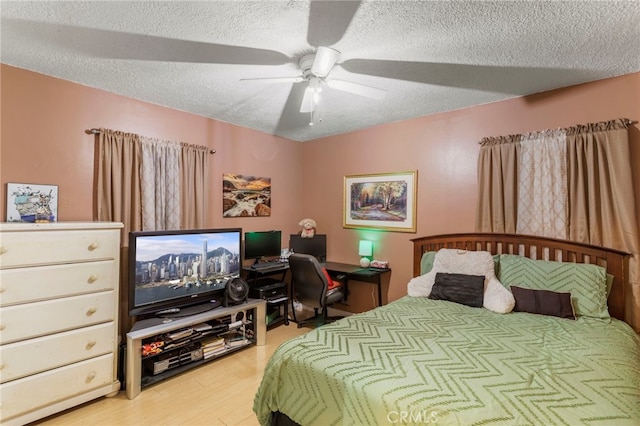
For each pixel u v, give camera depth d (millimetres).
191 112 3404
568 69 2316
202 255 3027
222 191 3744
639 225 2318
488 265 2693
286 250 4336
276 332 3619
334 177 4371
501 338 1794
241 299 3127
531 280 2471
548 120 2713
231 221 3865
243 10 1662
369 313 2275
